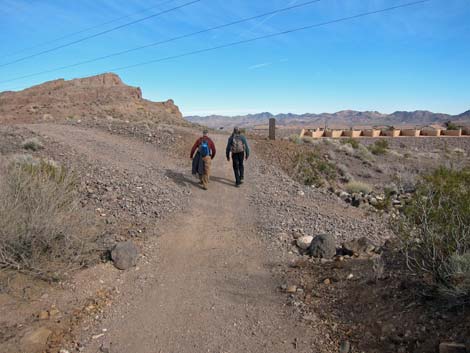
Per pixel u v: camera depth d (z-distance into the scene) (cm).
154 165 1335
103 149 1516
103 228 723
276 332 428
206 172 1101
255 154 1638
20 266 511
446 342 342
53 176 764
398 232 524
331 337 407
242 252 684
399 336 377
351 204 1149
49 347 389
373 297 458
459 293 384
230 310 481
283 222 834
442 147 4247
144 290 533
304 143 2320
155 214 850
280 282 555
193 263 634
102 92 7469
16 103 6688
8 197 551
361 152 2422
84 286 520
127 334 426
